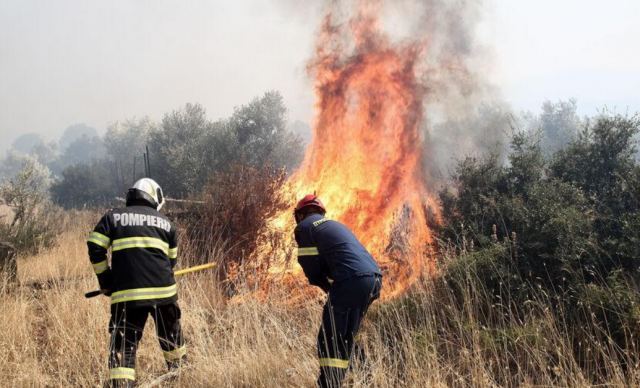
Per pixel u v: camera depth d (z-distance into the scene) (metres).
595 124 5.71
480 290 4.19
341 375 3.21
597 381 3.22
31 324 4.51
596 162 5.54
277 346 3.87
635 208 4.76
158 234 3.71
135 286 3.51
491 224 5.28
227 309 4.92
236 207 6.16
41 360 3.87
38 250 8.20
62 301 4.66
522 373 3.34
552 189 5.11
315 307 4.62
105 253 3.59
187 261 5.77
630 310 3.44
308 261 3.50
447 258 4.71
